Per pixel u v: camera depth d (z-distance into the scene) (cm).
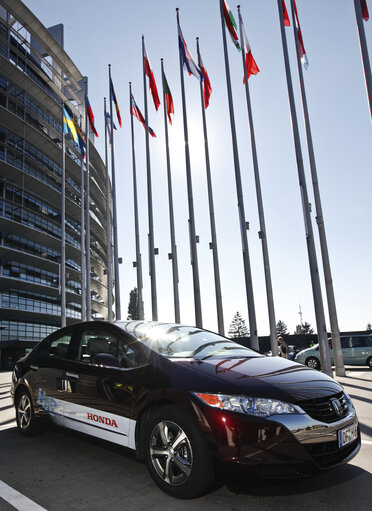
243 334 12038
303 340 3553
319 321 1406
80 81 4766
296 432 297
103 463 411
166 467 328
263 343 3544
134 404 363
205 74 2064
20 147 4275
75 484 352
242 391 313
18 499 320
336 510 294
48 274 4566
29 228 4109
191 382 332
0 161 3841
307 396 319
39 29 3959
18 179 4153
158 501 314
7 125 4072
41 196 4547
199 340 471
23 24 3912
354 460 409
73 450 458
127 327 452
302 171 1520
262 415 300
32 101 4481
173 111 2273
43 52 4775
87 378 423
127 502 313
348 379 1369
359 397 881
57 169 4875
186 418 319
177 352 411
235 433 297
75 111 4875
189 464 313
